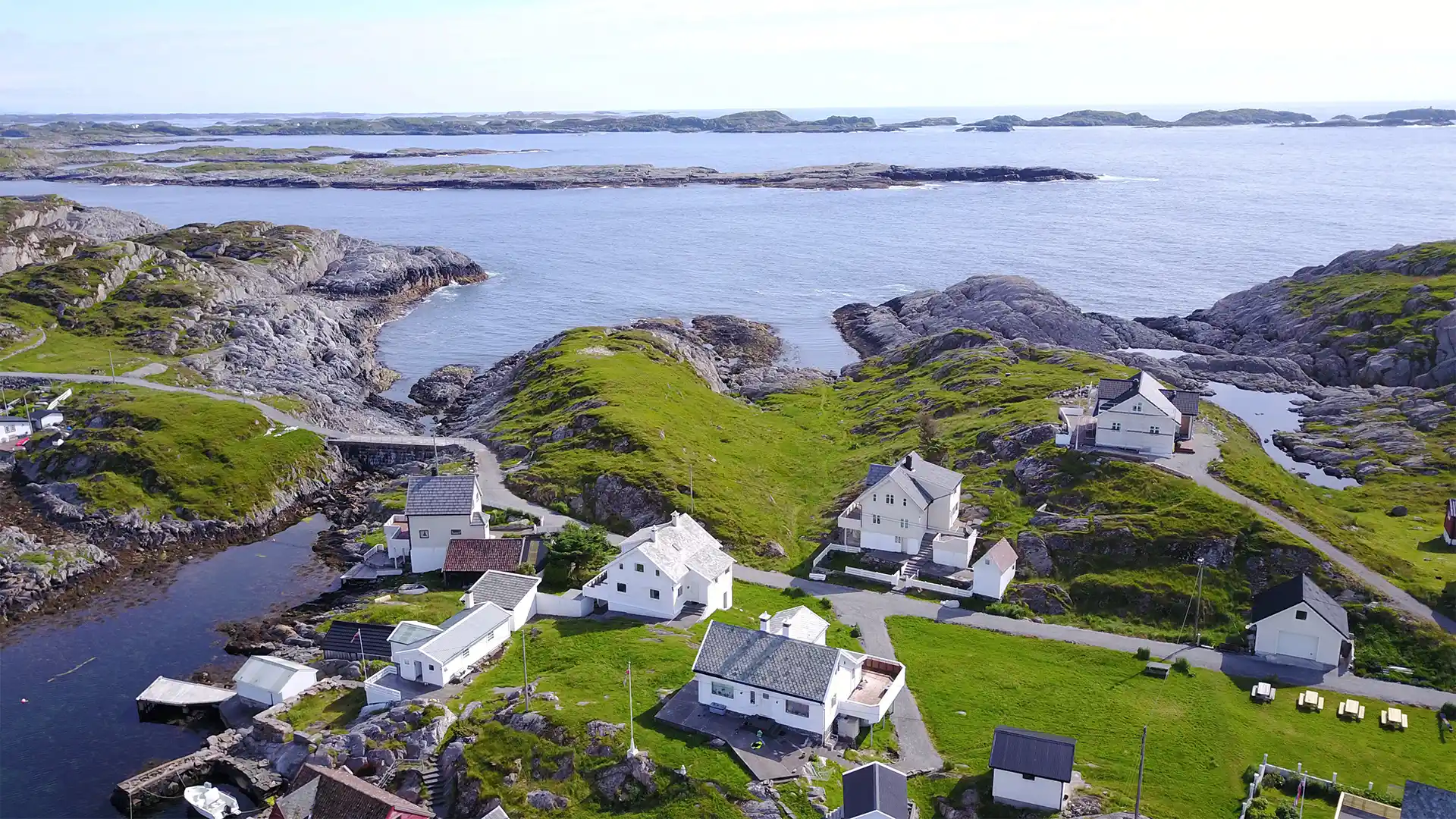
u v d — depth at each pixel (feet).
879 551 333.83
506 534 344.49
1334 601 276.62
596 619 285.43
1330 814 191.83
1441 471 413.39
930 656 261.65
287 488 412.77
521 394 514.27
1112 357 606.96
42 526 367.86
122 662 288.51
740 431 470.80
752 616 285.84
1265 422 520.42
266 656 276.82
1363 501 385.91
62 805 225.56
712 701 226.99
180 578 345.51
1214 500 321.11
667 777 202.69
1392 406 503.61
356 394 571.28
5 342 557.74
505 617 270.87
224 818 216.74
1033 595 297.94
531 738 216.74
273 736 236.22
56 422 438.40
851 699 229.66
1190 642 274.77
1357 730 227.81
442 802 211.20
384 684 248.32
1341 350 602.44
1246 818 190.29
